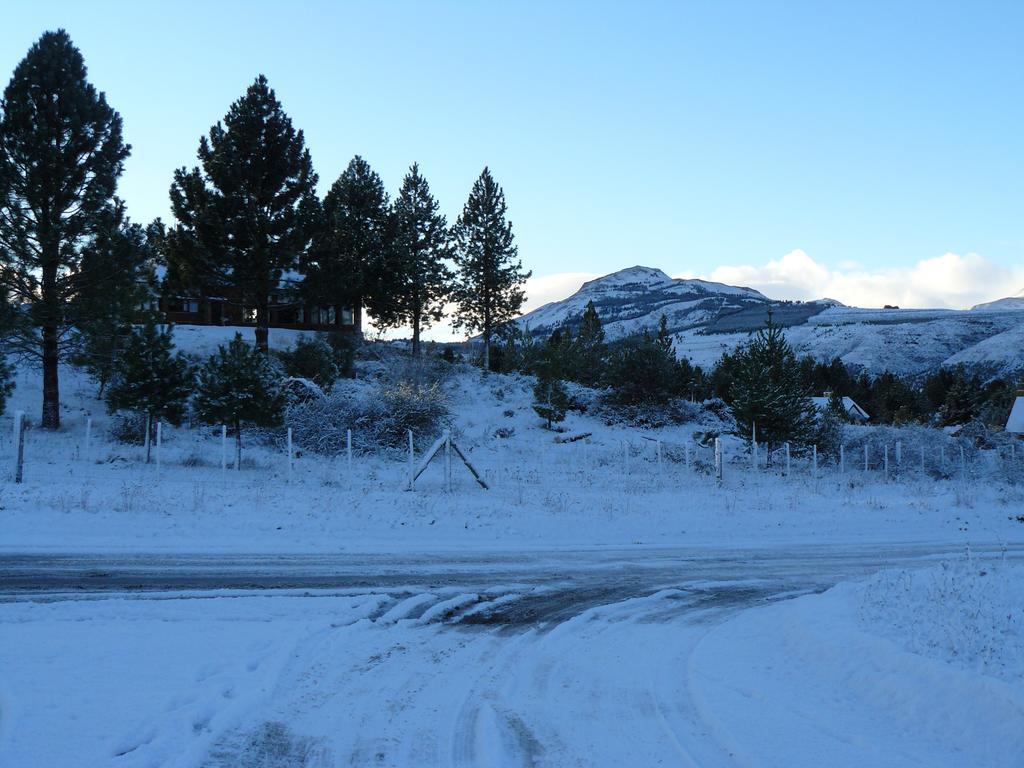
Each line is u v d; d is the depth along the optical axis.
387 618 9.53
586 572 13.35
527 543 16.25
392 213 52.50
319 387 34.88
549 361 50.66
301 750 5.59
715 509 21.33
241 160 36.41
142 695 6.28
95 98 29.55
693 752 5.65
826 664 7.38
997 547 17.62
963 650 6.83
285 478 23.69
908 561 15.31
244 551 13.81
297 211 37.19
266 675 6.96
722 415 47.75
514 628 9.41
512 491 23.06
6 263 27.38
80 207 29.00
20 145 27.55
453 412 39.34
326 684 7.01
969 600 8.27
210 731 5.71
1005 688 5.75
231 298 42.66
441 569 13.04
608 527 18.45
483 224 58.56
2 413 25.80
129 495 17.62
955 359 193.25
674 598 11.48
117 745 5.32
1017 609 7.98
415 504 18.78
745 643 8.65
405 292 52.56
